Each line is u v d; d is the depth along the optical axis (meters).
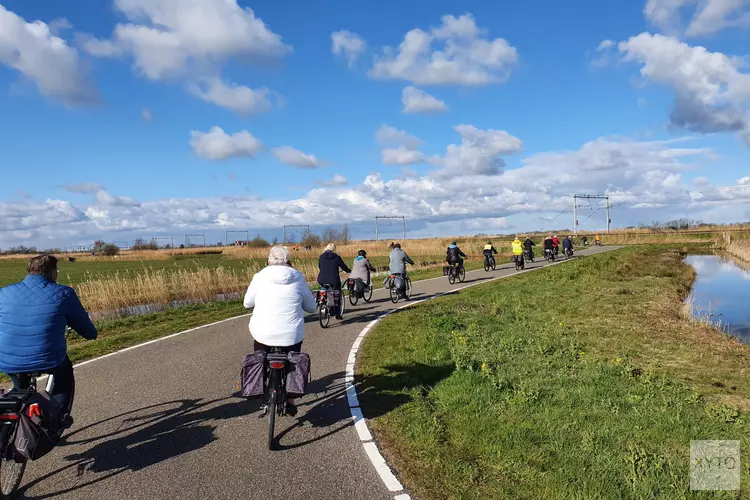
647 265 32.50
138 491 4.05
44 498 3.98
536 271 26.44
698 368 7.71
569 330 10.52
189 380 7.38
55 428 4.17
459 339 9.20
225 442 5.00
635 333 10.27
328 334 10.84
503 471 4.29
